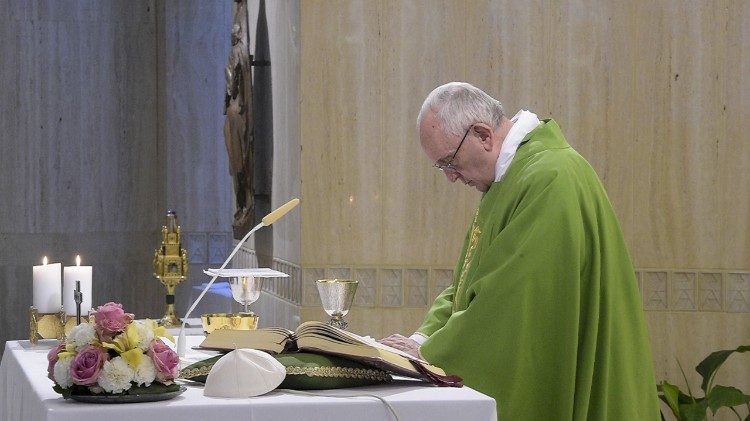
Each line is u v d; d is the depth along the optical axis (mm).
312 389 3879
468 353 5023
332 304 5332
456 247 8406
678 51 8531
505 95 8430
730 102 8547
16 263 13430
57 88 13453
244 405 3545
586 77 8477
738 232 8570
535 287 5066
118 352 3609
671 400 7609
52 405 3545
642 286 8539
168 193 13359
